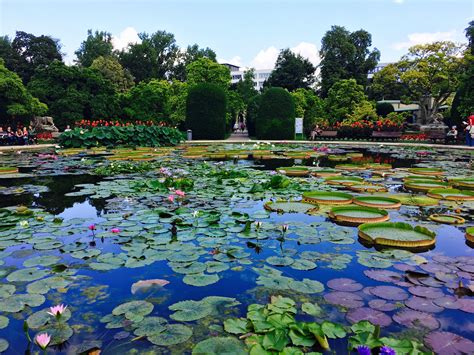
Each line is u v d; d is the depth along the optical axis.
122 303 2.14
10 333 1.85
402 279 2.43
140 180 6.32
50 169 7.95
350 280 2.41
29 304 2.12
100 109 22.75
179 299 2.18
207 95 19.41
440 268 2.60
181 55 44.34
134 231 3.44
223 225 3.64
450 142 16.08
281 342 1.71
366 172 7.26
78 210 4.28
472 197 4.79
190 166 8.17
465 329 1.85
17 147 14.16
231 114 26.67
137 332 1.84
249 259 2.78
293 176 6.76
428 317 1.96
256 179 6.33
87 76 23.52
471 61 21.05
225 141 17.95
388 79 24.64
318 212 4.18
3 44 34.38
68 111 22.34
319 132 20.55
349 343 1.70
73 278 2.46
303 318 1.96
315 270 2.59
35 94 22.38
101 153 11.63
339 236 3.31
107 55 39.59
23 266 2.66
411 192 5.32
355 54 33.53
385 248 3.02
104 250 2.97
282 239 3.24
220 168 7.79
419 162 9.18
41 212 4.19
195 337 1.80
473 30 25.91
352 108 24.44
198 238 3.25
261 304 2.10
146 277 2.47
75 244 3.10
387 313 2.01
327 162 9.28
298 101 25.25
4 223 3.71
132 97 24.95
